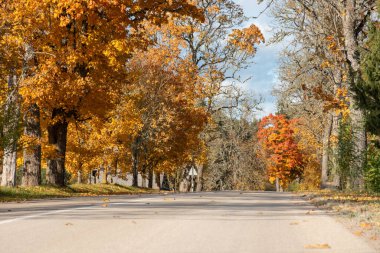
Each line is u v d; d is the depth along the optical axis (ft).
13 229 31.83
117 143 138.00
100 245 25.52
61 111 98.99
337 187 138.21
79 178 157.89
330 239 28.86
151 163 186.70
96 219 38.27
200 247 25.16
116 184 155.02
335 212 48.44
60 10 82.69
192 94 177.37
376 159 95.86
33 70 89.81
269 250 24.50
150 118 159.43
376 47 69.10
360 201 61.87
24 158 98.37
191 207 53.11
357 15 100.63
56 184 102.94
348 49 101.24
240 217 42.01
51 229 31.91
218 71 187.52
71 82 89.30
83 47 91.50
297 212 48.60
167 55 173.17
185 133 174.81
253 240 28.02
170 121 163.32
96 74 96.07
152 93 159.84
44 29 89.61
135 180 167.32
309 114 163.53
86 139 131.85
